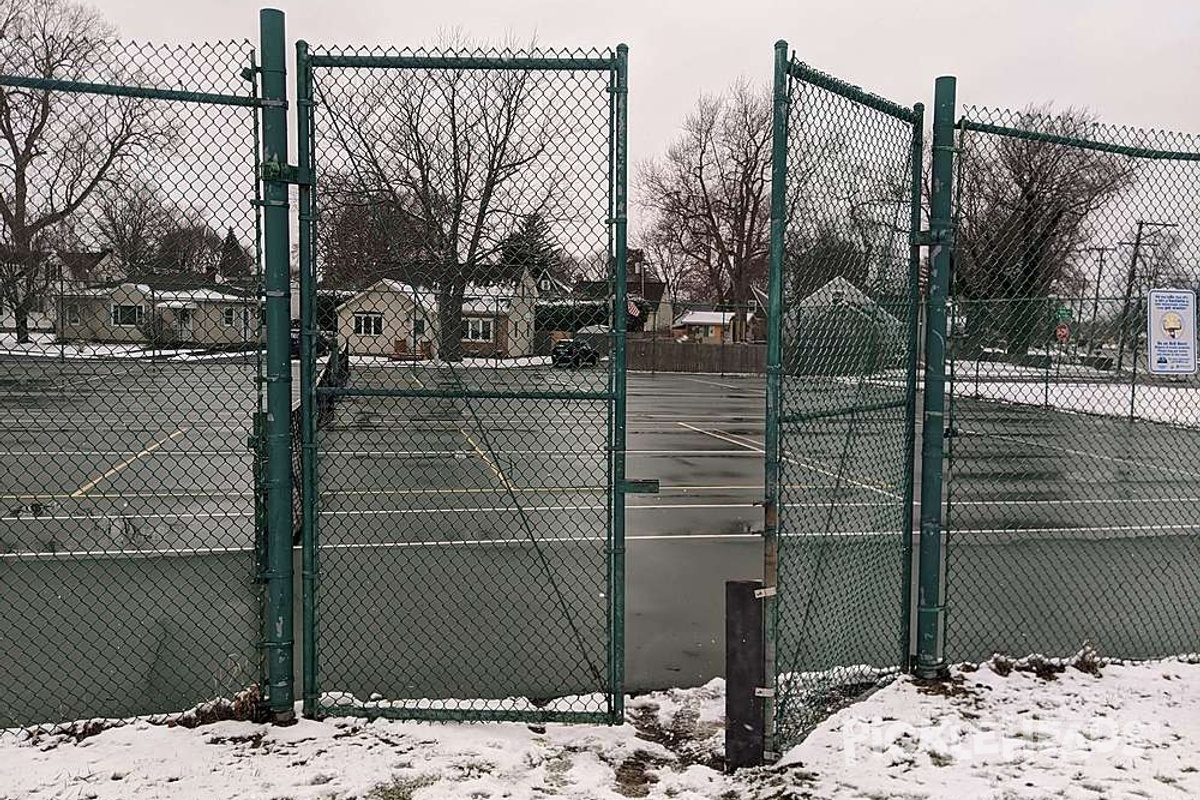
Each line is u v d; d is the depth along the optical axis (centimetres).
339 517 938
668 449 1558
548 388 421
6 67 507
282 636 418
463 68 390
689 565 755
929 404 471
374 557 762
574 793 356
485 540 830
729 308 4994
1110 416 1733
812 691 429
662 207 6006
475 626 583
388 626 582
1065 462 1441
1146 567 773
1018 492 1175
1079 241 633
